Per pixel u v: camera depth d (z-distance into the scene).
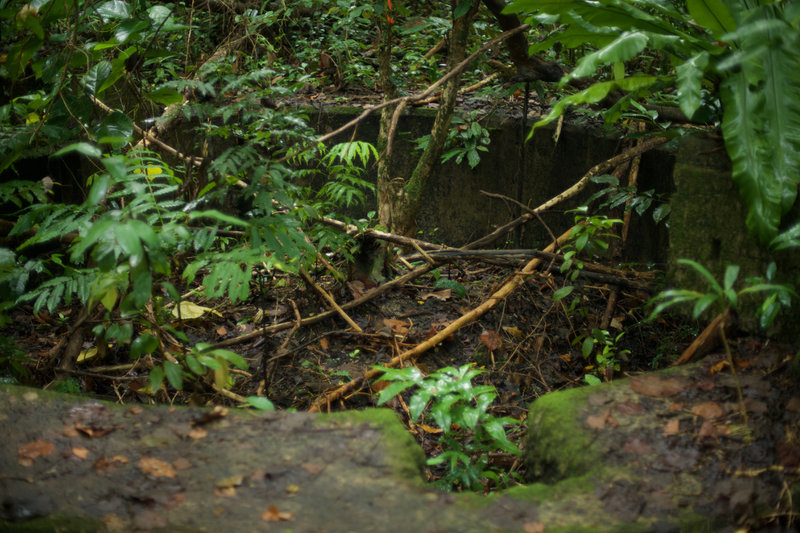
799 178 2.46
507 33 3.94
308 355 3.92
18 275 3.14
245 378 3.72
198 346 2.62
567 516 1.89
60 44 3.41
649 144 4.25
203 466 2.07
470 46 6.05
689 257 2.88
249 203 4.91
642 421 2.29
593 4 2.91
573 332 4.12
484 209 5.48
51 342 3.92
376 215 5.65
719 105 3.21
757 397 2.39
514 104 5.56
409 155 5.48
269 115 3.35
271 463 2.08
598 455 2.15
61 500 1.90
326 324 4.14
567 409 2.36
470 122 5.30
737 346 2.72
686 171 2.83
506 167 5.34
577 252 4.18
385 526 1.83
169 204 2.93
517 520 1.87
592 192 5.05
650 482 2.03
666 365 3.85
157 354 3.71
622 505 1.94
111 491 1.94
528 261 4.34
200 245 3.10
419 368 3.82
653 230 4.75
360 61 6.50
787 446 2.15
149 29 3.61
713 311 2.85
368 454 2.12
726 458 2.12
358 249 4.37
